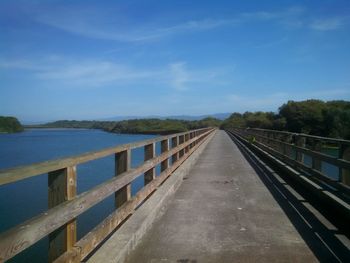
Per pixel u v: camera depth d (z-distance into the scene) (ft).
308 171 36.06
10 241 10.05
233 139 140.46
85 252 15.01
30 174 11.18
